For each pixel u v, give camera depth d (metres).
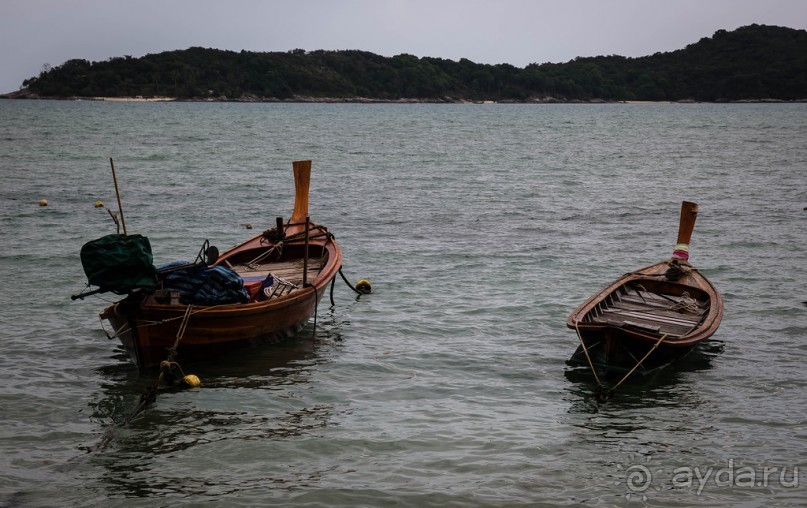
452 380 11.63
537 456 9.16
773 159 50.62
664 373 11.95
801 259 19.80
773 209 28.38
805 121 114.75
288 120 113.62
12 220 24.38
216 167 42.44
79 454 9.15
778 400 10.88
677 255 15.47
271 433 9.72
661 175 40.84
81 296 11.17
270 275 13.67
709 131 87.81
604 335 11.62
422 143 65.81
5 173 37.22
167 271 12.13
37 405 10.46
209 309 11.66
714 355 12.75
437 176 39.62
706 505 8.12
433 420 10.16
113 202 28.70
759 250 20.95
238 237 22.55
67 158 45.59
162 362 10.96
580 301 15.88
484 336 13.71
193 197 30.56
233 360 12.38
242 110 161.75
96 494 8.26
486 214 27.31
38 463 8.91
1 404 10.45
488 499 8.17
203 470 8.79
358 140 69.00
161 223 24.56
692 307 13.64
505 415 10.36
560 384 11.52
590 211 28.16
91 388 11.12
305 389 11.20
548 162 48.31
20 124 85.50
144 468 8.83
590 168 44.62
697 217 26.58
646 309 13.61
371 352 12.85
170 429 9.83
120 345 12.98
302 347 13.09
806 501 8.18
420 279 17.70
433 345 13.23
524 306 15.51
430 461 9.00
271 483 8.49
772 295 16.33
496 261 19.53
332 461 9.00
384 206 29.03
